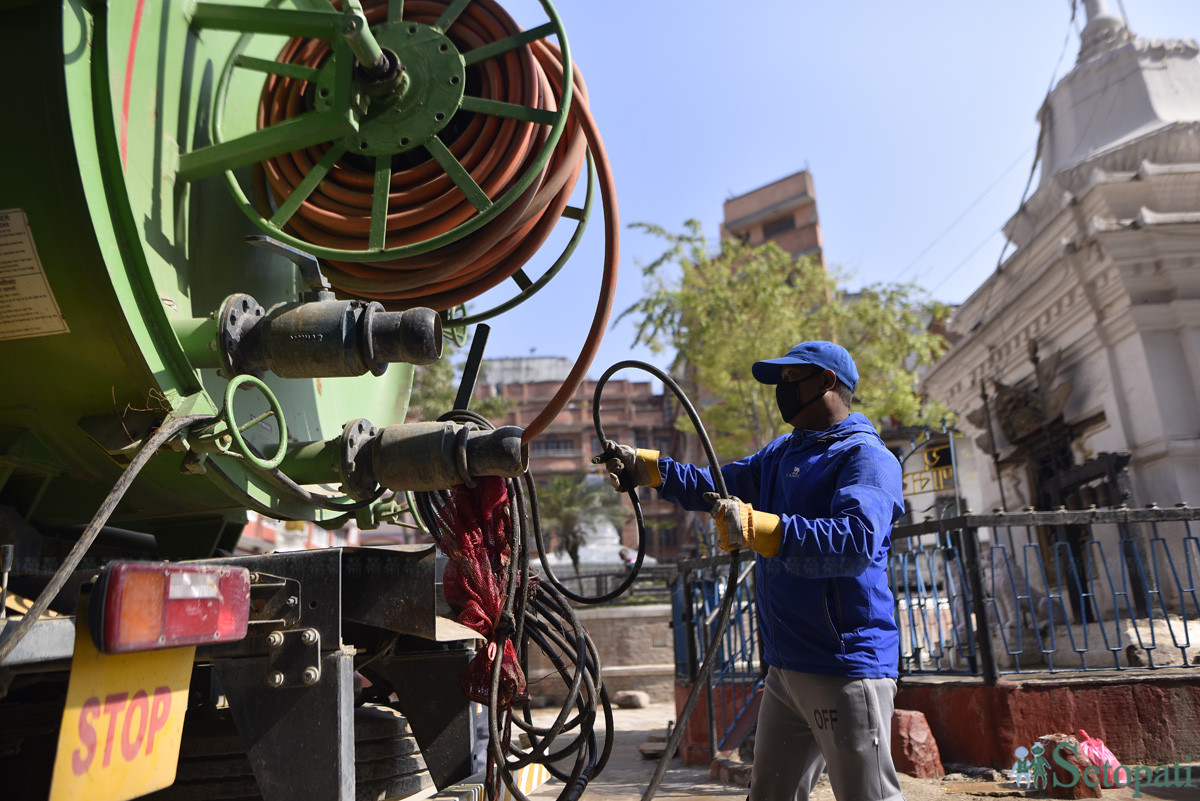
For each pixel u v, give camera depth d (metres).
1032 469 10.75
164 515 2.85
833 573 2.32
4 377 2.27
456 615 2.56
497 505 2.51
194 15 2.63
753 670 7.47
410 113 2.76
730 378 21.62
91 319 2.20
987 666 5.41
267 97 2.94
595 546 31.42
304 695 1.92
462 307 3.56
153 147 2.39
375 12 3.10
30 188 2.11
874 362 20.25
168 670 1.73
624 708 14.63
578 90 3.11
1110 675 5.52
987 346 11.79
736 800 5.25
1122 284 9.10
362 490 2.55
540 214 3.02
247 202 2.66
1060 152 12.41
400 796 2.61
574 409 54.06
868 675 2.45
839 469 2.57
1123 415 9.26
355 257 2.70
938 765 5.33
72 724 1.48
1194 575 8.15
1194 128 10.43
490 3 3.02
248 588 1.84
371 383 3.84
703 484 2.88
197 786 2.29
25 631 1.51
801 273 22.66
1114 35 12.36
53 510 2.67
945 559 6.42
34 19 2.11
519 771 2.83
